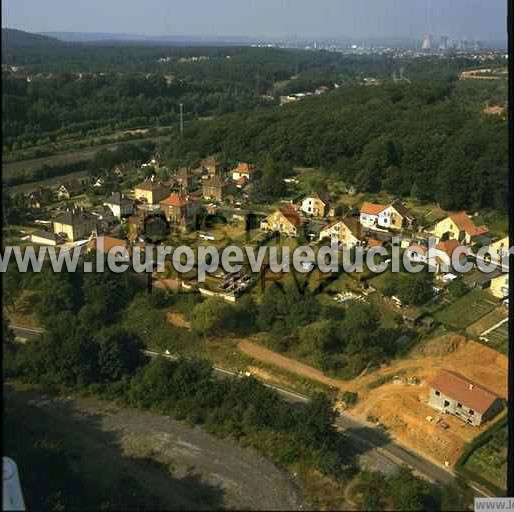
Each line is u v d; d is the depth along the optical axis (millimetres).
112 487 49250
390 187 126938
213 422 57625
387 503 46281
